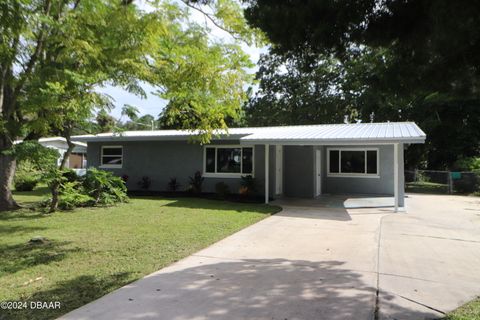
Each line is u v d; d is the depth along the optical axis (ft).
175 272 16.44
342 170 53.93
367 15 11.50
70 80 21.62
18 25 13.98
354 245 22.15
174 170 54.49
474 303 13.20
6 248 20.94
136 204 40.88
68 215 33.01
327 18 11.54
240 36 23.02
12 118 29.19
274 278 15.70
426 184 73.20
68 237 23.75
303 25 11.93
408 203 46.16
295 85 102.99
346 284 15.03
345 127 48.39
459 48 10.96
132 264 17.71
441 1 9.70
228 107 24.11
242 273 16.37
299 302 13.06
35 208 37.19
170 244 21.83
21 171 57.67
